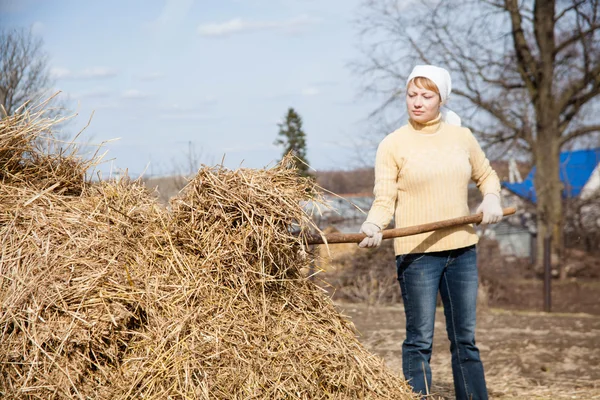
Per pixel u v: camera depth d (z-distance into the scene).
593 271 19.02
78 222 3.41
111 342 3.09
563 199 21.95
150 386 3.02
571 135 21.16
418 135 4.03
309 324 3.54
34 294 3.08
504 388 5.41
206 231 3.47
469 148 4.12
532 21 20.50
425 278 3.97
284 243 3.48
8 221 3.35
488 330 8.73
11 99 15.36
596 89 20.14
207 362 3.12
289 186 3.59
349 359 3.50
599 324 9.30
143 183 3.90
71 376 2.98
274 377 3.22
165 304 3.22
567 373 6.03
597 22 19.62
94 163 3.83
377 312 10.48
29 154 3.73
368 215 3.91
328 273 11.95
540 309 12.95
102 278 3.19
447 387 5.28
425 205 3.97
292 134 19.08
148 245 3.41
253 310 3.39
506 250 17.69
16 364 2.98
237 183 3.49
